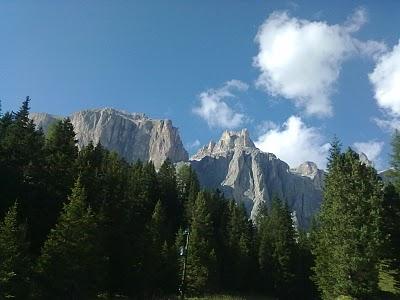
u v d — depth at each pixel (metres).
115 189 71.06
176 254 76.56
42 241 61.53
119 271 64.12
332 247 50.25
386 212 52.50
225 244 99.81
